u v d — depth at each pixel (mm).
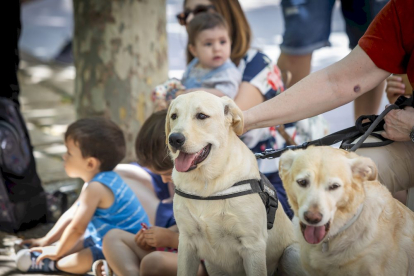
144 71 5176
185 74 4586
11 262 3902
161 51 5301
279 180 4074
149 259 3205
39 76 10328
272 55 9891
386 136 3057
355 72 3043
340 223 2521
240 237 2787
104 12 5012
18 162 4434
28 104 8625
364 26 5320
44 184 5531
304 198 2400
